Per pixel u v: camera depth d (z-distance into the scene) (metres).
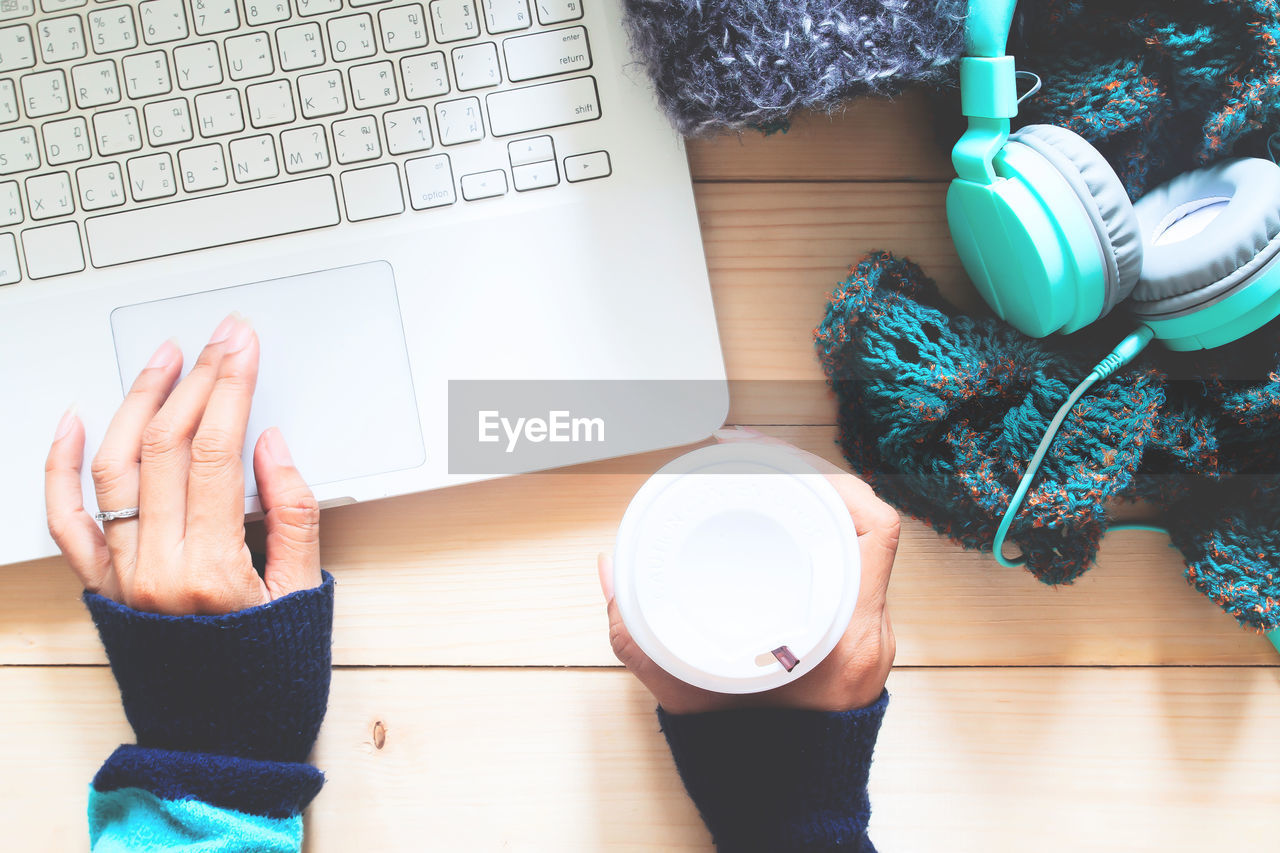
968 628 0.66
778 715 0.60
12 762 0.65
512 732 0.65
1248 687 0.66
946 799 0.65
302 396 0.63
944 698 0.66
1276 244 0.57
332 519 0.65
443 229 0.63
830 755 0.60
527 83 0.62
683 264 0.63
